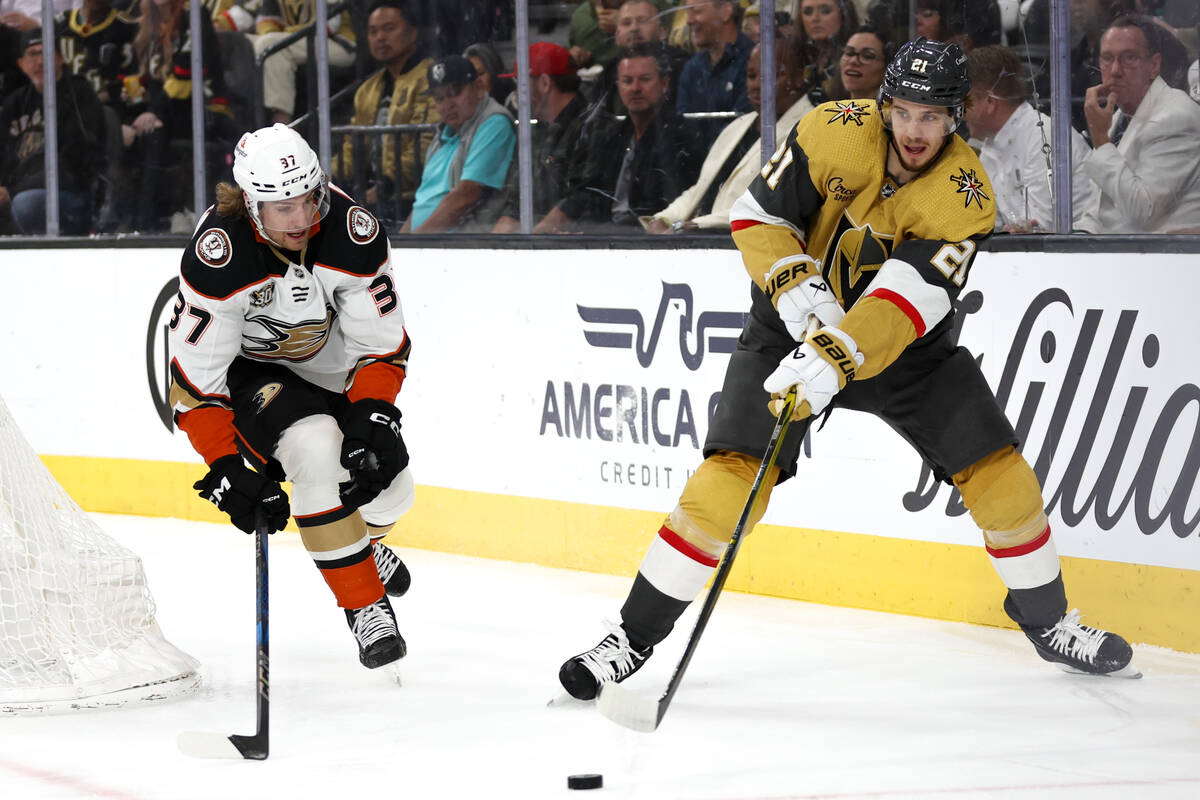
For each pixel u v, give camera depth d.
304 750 7.06
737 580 11.12
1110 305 9.17
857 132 7.41
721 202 11.44
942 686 8.22
